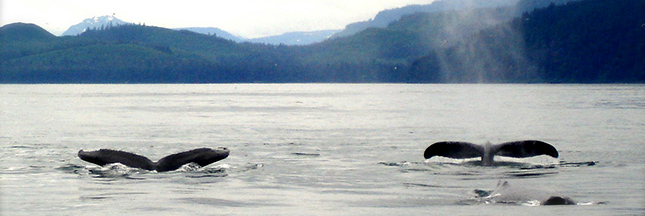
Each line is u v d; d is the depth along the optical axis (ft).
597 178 74.64
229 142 125.49
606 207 55.52
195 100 451.12
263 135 143.64
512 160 90.07
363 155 101.19
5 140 129.59
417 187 68.69
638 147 114.21
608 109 277.03
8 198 61.93
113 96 574.15
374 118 217.36
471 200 59.88
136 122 195.72
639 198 60.90
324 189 67.72
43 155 99.81
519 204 56.08
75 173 78.07
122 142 126.82
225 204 59.06
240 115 240.12
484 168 82.74
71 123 190.19
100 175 76.13
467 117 221.66
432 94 618.03
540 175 77.15
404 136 141.18
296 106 335.26
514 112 256.52
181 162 79.41
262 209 56.49
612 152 105.29
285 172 80.43
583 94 561.43
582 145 118.83
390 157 98.17
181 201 60.29
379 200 60.85
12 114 245.24
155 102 406.21
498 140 134.10
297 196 63.41
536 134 147.95
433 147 82.48
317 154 102.73
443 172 80.07
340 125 180.24
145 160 79.30
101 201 60.29
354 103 379.76
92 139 133.28
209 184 70.28
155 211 55.42
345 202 59.98
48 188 67.41
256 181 72.79
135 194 63.93
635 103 345.31
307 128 167.53
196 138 135.54
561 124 183.21
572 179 73.97
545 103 357.00
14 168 82.94
